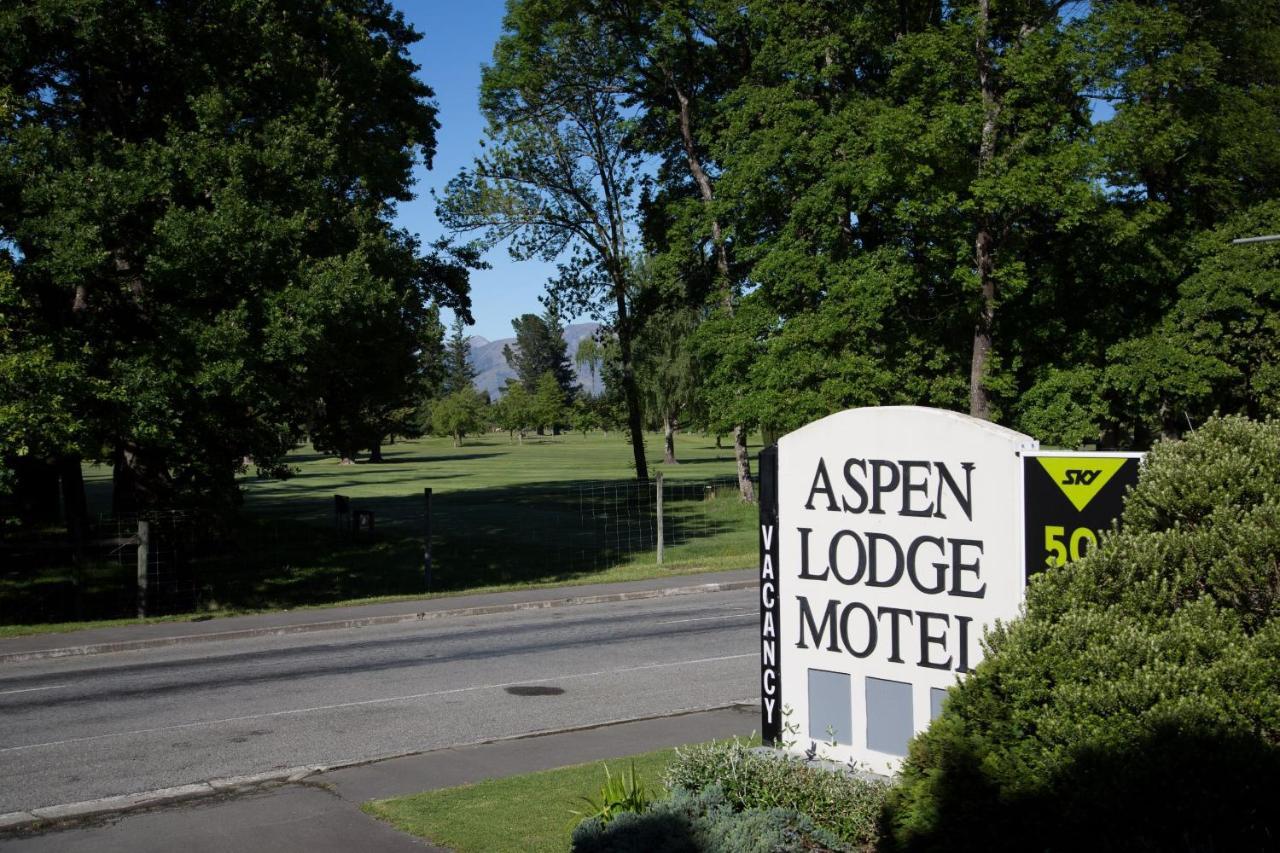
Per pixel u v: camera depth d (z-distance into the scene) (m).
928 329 29.00
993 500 7.10
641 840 6.48
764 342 30.41
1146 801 4.91
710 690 13.04
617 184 43.84
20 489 30.66
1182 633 5.22
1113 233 25.53
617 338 49.50
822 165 28.56
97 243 18.75
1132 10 25.34
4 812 8.88
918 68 26.23
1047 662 5.53
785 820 6.61
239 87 21.94
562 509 44.59
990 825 5.48
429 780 9.37
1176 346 26.20
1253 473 5.66
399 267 27.91
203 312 20.44
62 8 18.80
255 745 10.88
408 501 50.75
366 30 32.94
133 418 19.09
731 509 41.50
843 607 7.89
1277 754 4.80
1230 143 27.17
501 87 41.00
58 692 13.71
